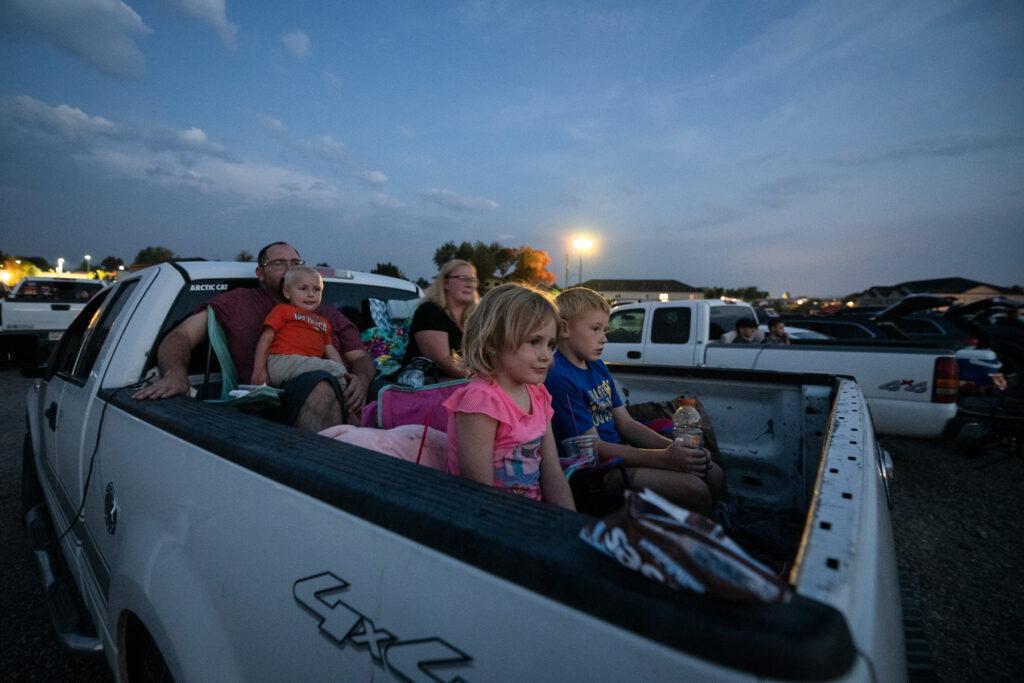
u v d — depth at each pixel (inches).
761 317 465.4
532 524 29.2
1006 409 199.3
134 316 85.2
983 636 106.5
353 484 34.3
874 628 23.1
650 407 102.6
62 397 97.2
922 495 186.5
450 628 27.9
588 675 23.3
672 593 22.7
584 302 81.2
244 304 97.7
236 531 41.6
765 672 19.7
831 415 63.3
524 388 61.6
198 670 42.6
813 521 30.6
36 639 98.8
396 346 121.6
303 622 35.4
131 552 54.9
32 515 109.9
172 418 54.6
